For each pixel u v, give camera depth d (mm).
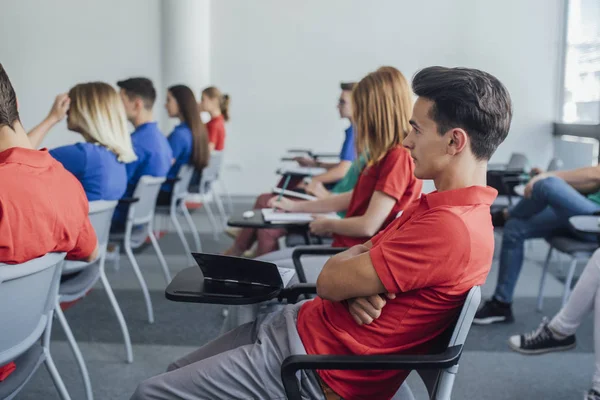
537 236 3170
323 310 1367
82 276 2307
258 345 1352
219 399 1324
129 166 3719
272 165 7375
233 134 7352
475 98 1201
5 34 7184
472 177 1250
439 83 1229
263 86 7270
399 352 1264
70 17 7156
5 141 1449
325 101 7254
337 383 1285
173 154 4551
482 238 1196
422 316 1238
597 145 5887
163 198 4160
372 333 1269
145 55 7160
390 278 1201
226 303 1416
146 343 2824
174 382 1331
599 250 2438
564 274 4117
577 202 2912
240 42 7215
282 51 7211
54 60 7211
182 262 4320
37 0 7137
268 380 1322
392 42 7121
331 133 7293
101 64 7203
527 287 3803
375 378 1294
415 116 1266
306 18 7152
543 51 6965
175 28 6969
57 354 2656
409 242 1199
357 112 2203
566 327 2600
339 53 7172
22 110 7289
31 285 1380
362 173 2271
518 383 2463
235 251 3471
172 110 4680
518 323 3156
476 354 2750
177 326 3057
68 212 1476
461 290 1211
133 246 3295
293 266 2111
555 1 6898
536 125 7059
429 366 1175
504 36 6992
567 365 2648
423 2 7035
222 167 7406
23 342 1447
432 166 1261
